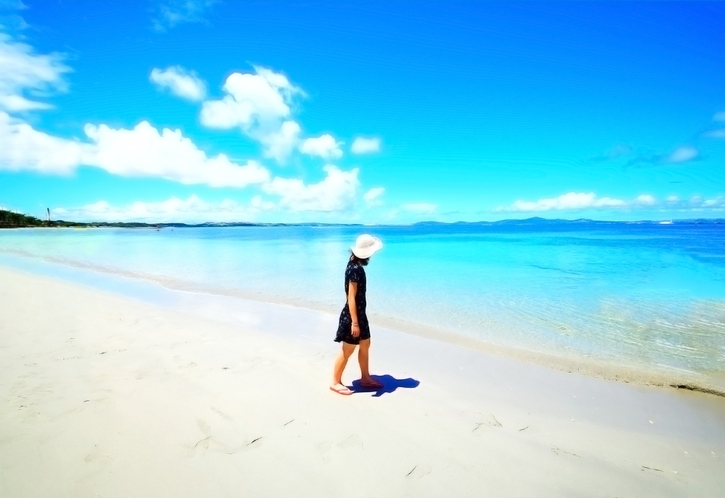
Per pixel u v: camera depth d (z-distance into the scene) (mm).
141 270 17125
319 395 4609
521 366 5777
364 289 4703
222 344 6512
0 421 3793
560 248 28438
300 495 2881
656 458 3516
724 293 11125
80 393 4465
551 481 3139
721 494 3027
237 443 3531
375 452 3459
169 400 4344
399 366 5750
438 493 2953
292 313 9055
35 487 2869
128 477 3016
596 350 6539
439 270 16484
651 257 21188
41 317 8141
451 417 4160
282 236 62094
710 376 5438
